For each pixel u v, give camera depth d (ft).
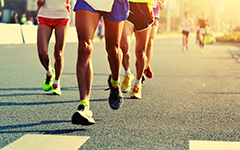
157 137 21.39
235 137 21.52
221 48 121.29
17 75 48.98
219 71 56.65
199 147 19.56
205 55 90.17
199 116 26.86
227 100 33.24
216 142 20.43
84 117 21.56
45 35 33.65
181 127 23.67
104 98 34.06
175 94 36.37
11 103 31.04
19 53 85.35
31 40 58.13
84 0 21.94
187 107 30.07
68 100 32.78
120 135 21.79
